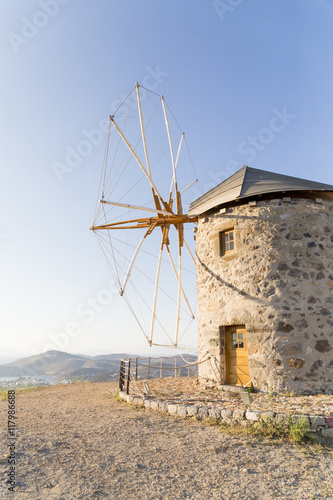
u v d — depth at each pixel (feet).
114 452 16.96
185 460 16.08
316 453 17.08
